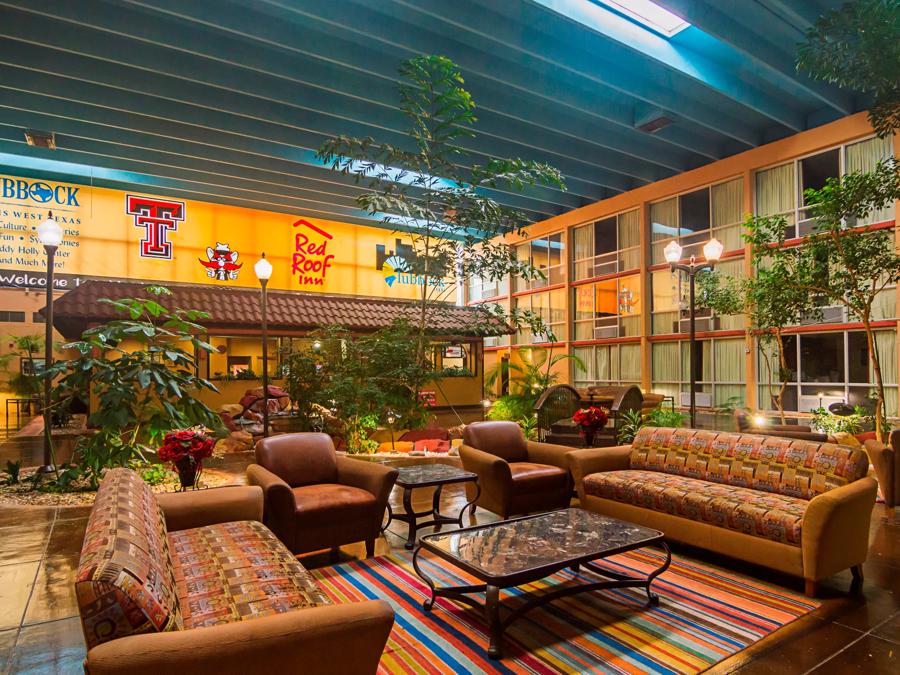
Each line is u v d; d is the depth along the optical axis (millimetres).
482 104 9805
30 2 6707
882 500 5828
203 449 4504
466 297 22531
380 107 10297
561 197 16375
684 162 13680
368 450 9398
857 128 10359
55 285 14344
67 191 14531
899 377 10039
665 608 3328
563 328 17906
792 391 11906
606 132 11859
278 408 12289
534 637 2977
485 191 14867
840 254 7199
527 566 2871
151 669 1567
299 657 1764
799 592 3562
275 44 7656
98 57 7812
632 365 15633
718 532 3947
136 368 6207
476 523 5152
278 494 3816
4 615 3219
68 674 2600
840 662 2701
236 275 16547
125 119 10156
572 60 8523
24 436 11992
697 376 13977
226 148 11430
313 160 12172
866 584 3689
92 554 1742
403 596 3514
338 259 18203
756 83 9930
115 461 6160
